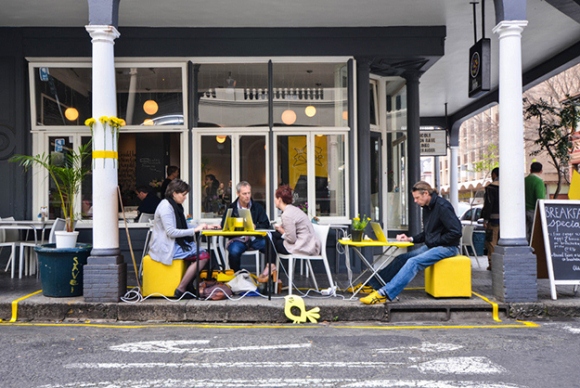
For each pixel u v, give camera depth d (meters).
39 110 9.06
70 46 8.92
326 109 9.22
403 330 5.82
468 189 46.81
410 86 10.16
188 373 4.30
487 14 8.59
